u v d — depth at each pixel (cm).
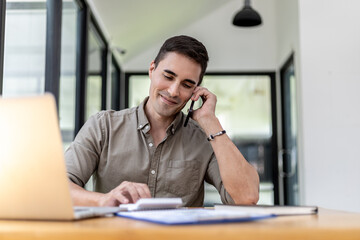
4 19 201
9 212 89
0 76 196
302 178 407
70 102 363
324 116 402
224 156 147
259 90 579
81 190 124
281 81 554
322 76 407
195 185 163
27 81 257
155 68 156
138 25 495
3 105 85
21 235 73
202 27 577
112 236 71
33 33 266
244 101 580
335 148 399
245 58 573
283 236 71
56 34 280
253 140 575
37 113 83
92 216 93
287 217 96
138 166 160
